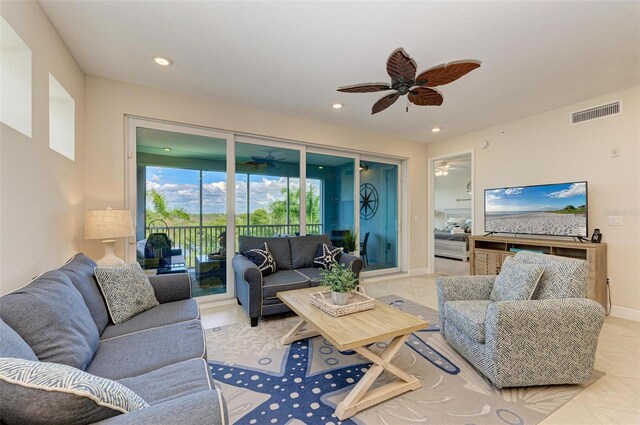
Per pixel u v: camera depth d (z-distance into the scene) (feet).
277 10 6.30
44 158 6.24
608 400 5.72
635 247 10.01
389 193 17.46
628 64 8.49
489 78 9.31
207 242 11.78
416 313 10.68
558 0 5.97
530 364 5.93
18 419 2.25
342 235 15.46
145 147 10.55
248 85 10.04
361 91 7.64
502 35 7.14
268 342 8.32
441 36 7.20
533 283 6.82
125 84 9.85
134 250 10.21
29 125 5.67
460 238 23.77
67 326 4.24
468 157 16.90
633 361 7.16
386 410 5.47
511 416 5.28
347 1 6.00
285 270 11.78
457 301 7.90
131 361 4.58
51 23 6.67
